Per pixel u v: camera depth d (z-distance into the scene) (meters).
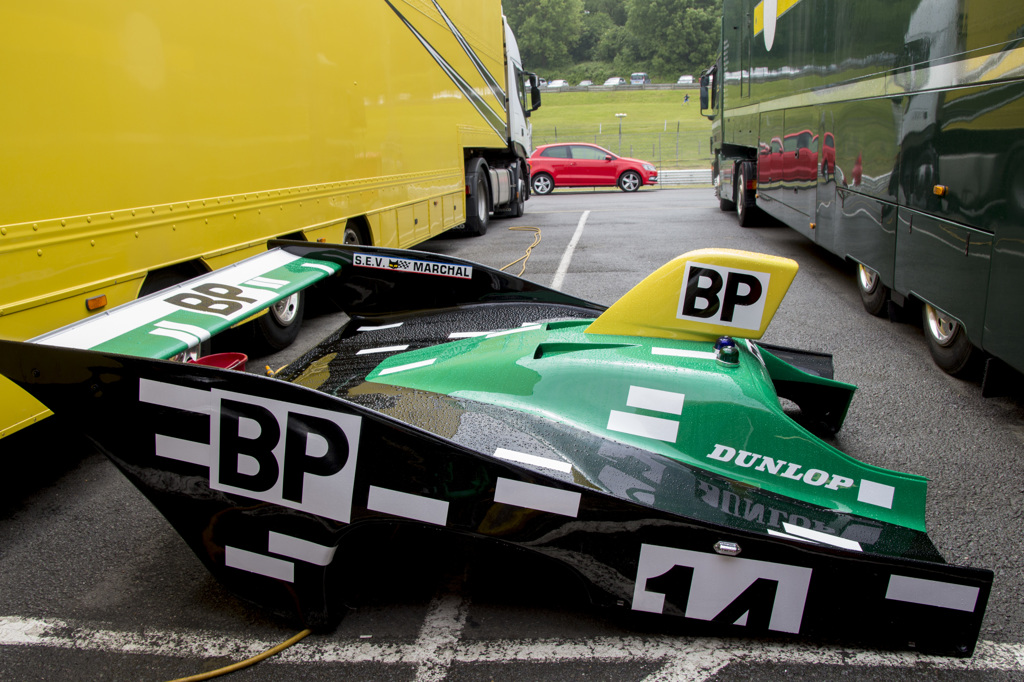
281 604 2.08
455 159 9.48
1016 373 3.72
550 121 64.56
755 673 1.89
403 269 3.50
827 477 2.16
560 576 2.36
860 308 5.82
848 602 1.88
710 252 2.44
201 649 2.06
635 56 96.75
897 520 2.13
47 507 2.94
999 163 3.28
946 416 3.60
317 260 3.51
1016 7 3.11
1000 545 2.48
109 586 2.38
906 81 4.43
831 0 6.14
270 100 4.50
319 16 5.14
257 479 1.99
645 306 2.53
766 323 2.39
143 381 2.00
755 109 9.81
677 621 2.04
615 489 1.96
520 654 1.99
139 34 3.32
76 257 2.98
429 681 1.90
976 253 3.52
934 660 1.92
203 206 3.85
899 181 4.57
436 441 1.89
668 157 38.56
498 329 3.03
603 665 1.94
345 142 5.66
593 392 2.26
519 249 9.72
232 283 3.03
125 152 3.25
